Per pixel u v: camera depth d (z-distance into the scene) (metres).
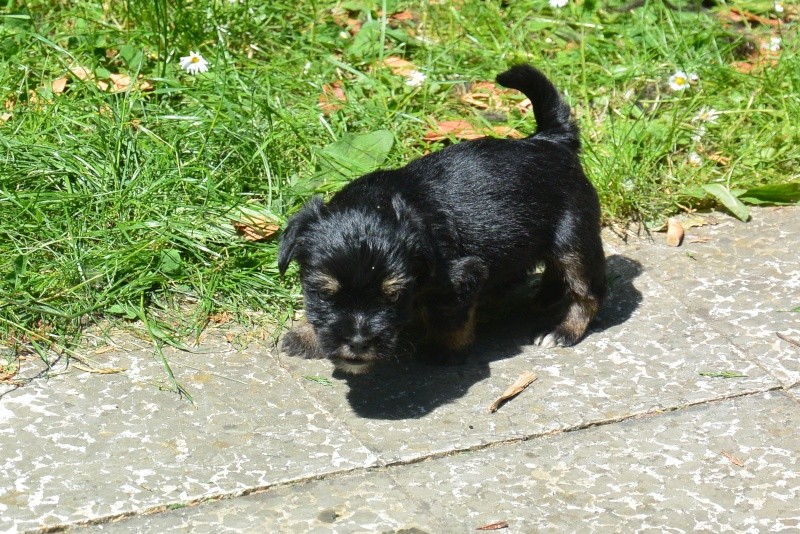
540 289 5.11
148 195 5.23
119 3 7.08
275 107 6.11
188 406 4.15
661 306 5.06
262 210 5.30
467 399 4.30
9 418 4.00
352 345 4.00
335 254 4.05
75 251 4.86
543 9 7.84
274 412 4.15
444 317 4.43
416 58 7.14
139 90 6.04
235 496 3.65
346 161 5.76
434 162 4.60
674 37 7.42
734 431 4.11
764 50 7.56
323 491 3.70
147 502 3.59
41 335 4.50
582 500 3.71
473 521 3.58
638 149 6.32
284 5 7.30
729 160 6.38
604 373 4.50
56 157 5.39
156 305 4.81
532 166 4.64
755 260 5.49
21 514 3.49
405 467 3.86
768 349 4.68
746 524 3.61
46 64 6.27
